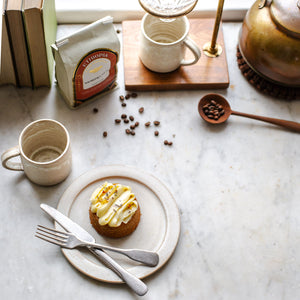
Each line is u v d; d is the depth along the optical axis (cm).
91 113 105
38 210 96
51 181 95
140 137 104
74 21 115
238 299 92
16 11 92
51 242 89
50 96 106
